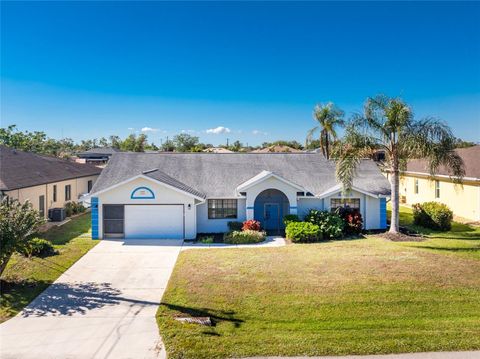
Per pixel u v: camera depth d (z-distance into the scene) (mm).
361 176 25719
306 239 20766
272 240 21375
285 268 15117
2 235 12172
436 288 12680
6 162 25703
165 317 10688
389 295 12109
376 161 27875
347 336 9461
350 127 21250
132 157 26875
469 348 8852
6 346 9078
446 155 20203
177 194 21984
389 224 25531
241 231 22109
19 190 22969
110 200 21844
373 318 10539
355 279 13617
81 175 34031
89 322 10430
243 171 25891
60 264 16094
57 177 29078
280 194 24328
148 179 21828
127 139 86938
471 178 25438
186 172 25469
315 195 23516
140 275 14805
